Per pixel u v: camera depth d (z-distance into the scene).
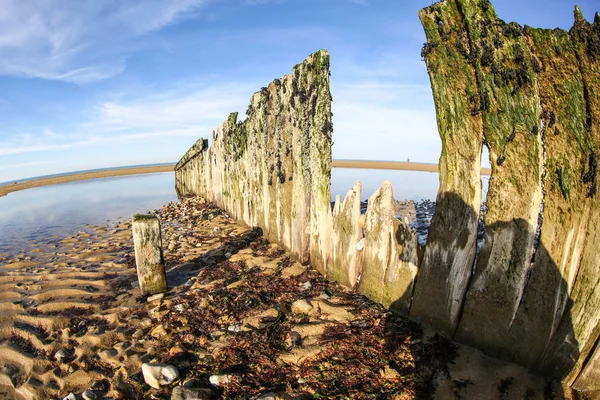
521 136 2.81
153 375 3.21
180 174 18.17
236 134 8.36
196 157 13.88
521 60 2.69
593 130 2.45
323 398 2.90
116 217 12.46
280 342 3.66
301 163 5.28
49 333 4.12
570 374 2.69
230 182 9.20
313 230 5.22
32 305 4.80
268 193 6.63
